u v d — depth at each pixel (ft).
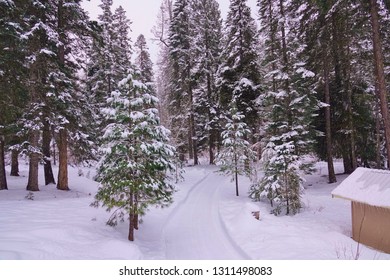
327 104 67.87
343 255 32.55
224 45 95.55
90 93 92.22
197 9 113.29
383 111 45.93
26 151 56.85
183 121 119.44
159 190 37.37
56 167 101.14
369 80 75.72
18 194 55.31
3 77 48.98
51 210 44.68
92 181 80.69
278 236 39.81
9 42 47.39
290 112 63.41
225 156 73.46
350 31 56.49
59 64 57.06
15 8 48.11
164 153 38.32
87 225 38.34
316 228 44.37
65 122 56.59
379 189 37.22
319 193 70.54
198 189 79.66
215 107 113.50
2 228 32.53
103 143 36.22
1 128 53.57
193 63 111.45
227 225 47.06
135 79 36.22
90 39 65.21
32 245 27.20
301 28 68.49
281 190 55.57
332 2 51.96
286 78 62.23
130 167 33.42
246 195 72.49
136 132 34.30
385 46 60.95
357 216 40.01
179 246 39.04
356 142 79.82
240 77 88.74
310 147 67.31
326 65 70.33
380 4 49.98
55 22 59.82
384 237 36.04
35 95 53.78
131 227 37.29
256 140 99.91
